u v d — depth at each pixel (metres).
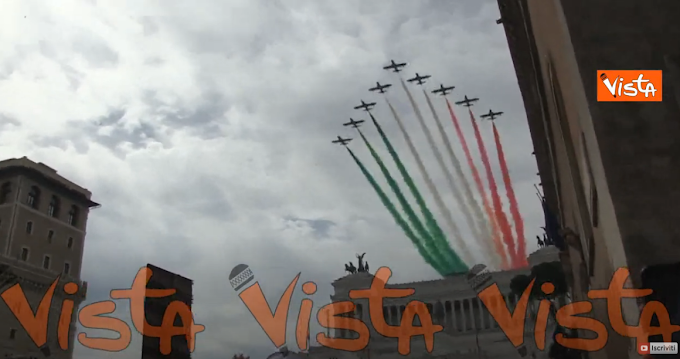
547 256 65.62
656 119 13.01
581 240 25.30
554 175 32.03
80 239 81.81
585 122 14.41
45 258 73.56
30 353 60.06
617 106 13.31
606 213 13.96
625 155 12.78
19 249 69.88
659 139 12.80
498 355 66.88
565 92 18.53
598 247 17.98
